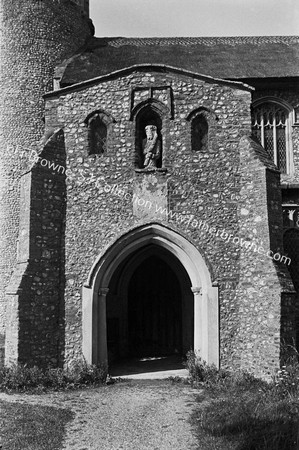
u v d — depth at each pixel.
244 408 8.64
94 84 13.30
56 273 12.53
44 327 12.16
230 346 12.17
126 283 15.84
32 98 19.22
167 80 13.16
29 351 11.84
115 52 18.28
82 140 13.12
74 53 20.03
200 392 10.73
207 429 7.96
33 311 12.03
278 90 16.66
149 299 16.78
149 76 13.17
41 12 19.61
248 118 13.06
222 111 13.07
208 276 12.37
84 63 17.38
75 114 13.23
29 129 19.09
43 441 7.57
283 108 16.78
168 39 19.69
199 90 13.15
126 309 15.81
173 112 13.05
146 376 12.55
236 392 10.27
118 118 13.10
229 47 18.58
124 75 13.23
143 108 13.14
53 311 12.36
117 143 13.03
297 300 14.44
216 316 12.22
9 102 19.23
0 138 19.22
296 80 16.31
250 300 12.06
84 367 11.82
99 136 13.34
